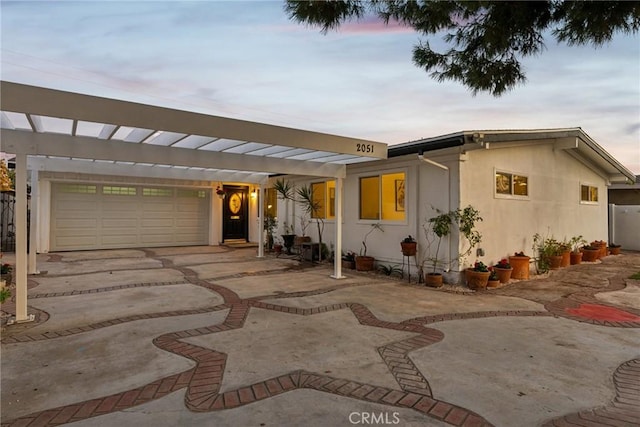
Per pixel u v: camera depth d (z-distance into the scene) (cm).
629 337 466
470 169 819
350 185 1045
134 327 491
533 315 562
